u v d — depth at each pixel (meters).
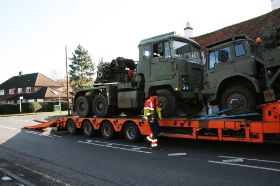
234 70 9.53
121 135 12.95
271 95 8.44
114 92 13.95
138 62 12.46
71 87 59.66
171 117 11.32
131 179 7.08
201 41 20.75
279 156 8.58
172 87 11.18
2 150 11.70
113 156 9.73
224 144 10.88
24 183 6.63
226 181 6.56
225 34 19.52
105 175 7.50
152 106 10.78
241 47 9.47
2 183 6.64
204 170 7.52
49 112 46.97
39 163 9.14
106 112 14.04
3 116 40.38
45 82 74.88
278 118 8.13
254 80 9.03
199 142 11.62
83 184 6.82
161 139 12.62
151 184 6.64
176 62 11.09
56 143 13.01
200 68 12.02
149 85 11.95
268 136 8.52
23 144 13.04
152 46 11.94
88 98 15.26
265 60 8.55
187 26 22.09
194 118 10.53
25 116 36.75
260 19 18.28
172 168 7.87
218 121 9.32
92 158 9.55
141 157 9.39
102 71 14.92
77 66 60.19
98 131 14.49
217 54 10.04
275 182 6.32
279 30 8.41
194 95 11.37
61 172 7.95
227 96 9.67
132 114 14.72
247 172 7.13
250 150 9.60
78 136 15.06
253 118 9.21
